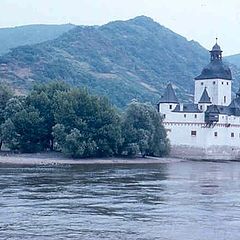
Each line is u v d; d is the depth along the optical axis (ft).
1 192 306.76
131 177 416.05
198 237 196.95
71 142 615.98
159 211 249.96
